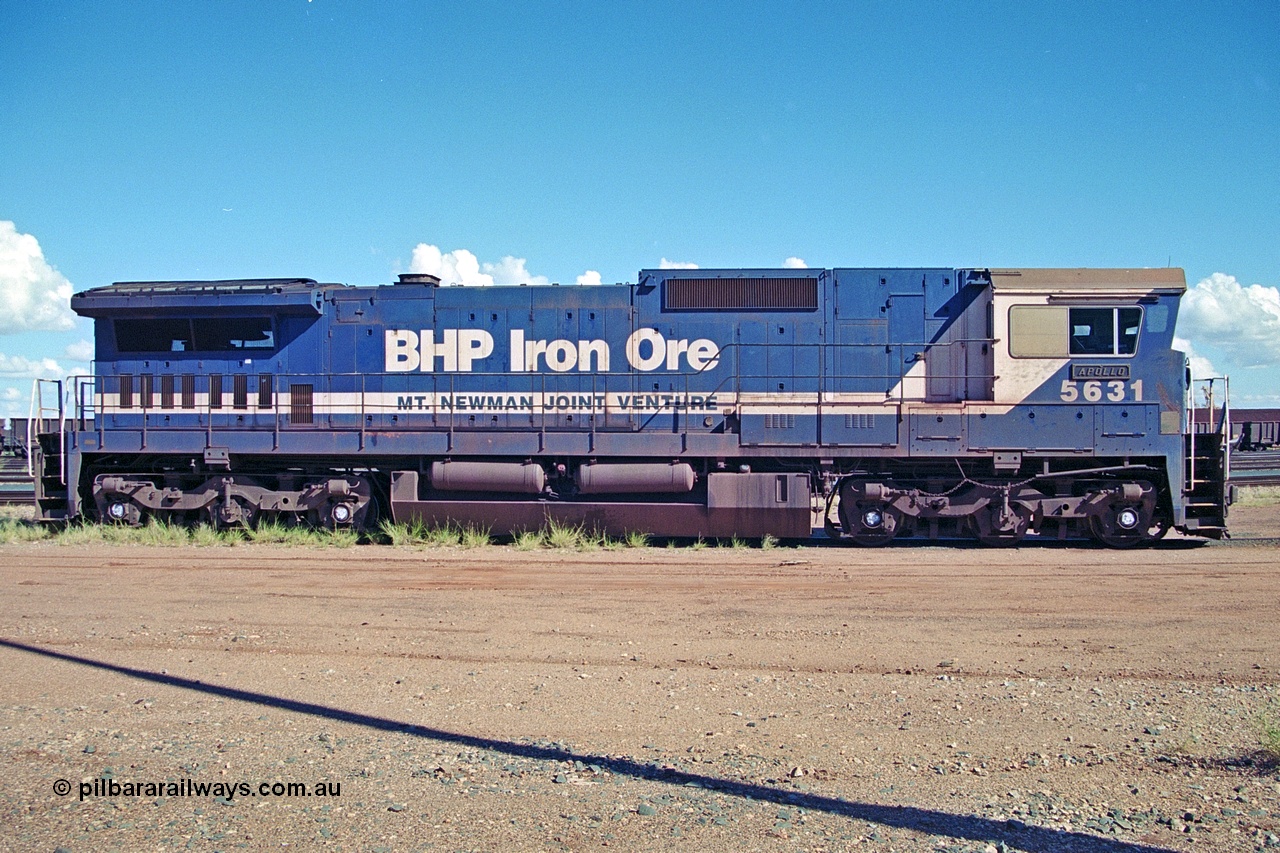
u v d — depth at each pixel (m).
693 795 5.49
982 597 11.10
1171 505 15.20
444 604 10.87
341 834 5.00
